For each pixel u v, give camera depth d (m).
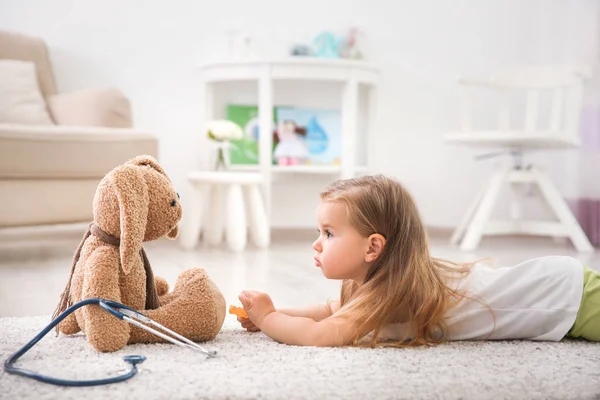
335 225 1.06
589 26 3.10
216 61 2.90
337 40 3.20
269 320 1.08
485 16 3.47
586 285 1.09
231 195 2.50
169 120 3.25
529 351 1.02
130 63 3.19
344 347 1.03
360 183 1.08
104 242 1.03
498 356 0.98
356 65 2.90
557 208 2.67
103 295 0.98
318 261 1.09
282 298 1.56
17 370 0.86
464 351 1.01
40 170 2.10
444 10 3.45
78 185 2.21
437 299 1.06
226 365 0.91
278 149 3.13
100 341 0.96
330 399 0.79
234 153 3.17
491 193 2.67
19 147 2.06
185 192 3.28
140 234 0.99
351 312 1.05
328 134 3.26
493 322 1.09
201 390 0.80
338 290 1.67
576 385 0.86
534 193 2.86
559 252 2.57
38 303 1.48
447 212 3.50
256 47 3.33
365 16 3.40
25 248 2.56
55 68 3.09
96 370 0.88
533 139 2.52
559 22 3.34
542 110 3.41
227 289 1.67
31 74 2.70
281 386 0.82
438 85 3.47
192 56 3.26
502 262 2.24
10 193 2.07
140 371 0.87
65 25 3.10
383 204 1.05
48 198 2.14
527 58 3.47
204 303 1.05
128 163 1.07
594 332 1.09
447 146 3.48
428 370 0.90
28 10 3.06
